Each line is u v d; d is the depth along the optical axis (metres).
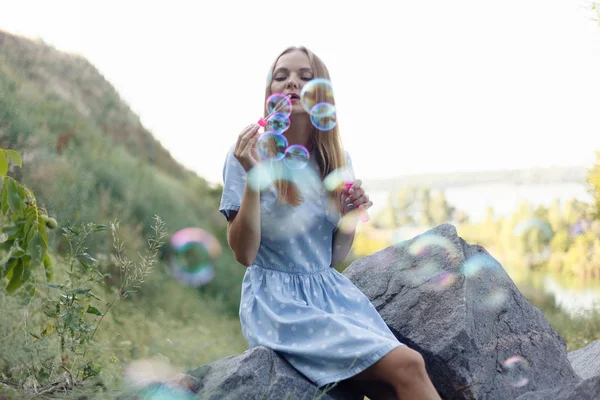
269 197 2.57
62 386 2.53
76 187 7.22
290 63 2.71
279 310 2.45
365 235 14.95
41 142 8.02
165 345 3.87
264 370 2.25
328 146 2.72
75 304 2.79
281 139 2.59
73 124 9.92
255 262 2.60
